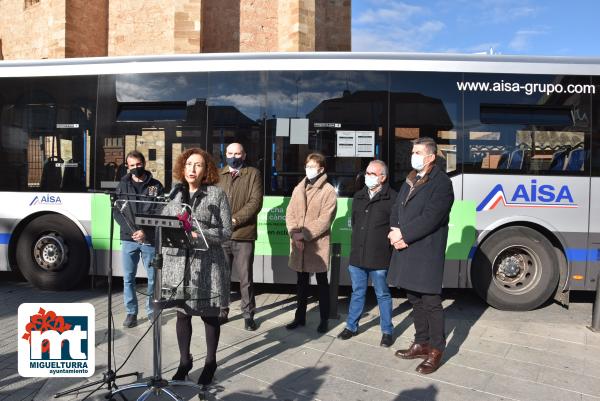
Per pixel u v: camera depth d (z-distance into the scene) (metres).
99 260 6.50
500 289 6.01
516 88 6.01
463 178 5.98
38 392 3.60
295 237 4.92
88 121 6.47
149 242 3.71
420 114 6.05
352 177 6.06
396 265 4.22
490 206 5.96
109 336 3.44
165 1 15.84
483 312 6.02
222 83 6.26
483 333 5.18
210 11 15.48
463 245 5.98
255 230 5.13
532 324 5.53
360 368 4.15
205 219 3.46
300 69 6.16
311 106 6.14
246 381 3.84
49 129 6.56
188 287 3.31
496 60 6.06
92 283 6.48
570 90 5.99
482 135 6.00
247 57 6.28
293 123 6.14
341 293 6.82
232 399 3.52
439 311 4.08
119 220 4.93
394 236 4.10
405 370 4.12
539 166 5.95
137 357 4.33
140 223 3.11
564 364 4.33
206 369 3.60
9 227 6.64
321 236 4.97
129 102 6.40
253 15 15.84
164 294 3.23
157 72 6.36
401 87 6.08
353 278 4.84
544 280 5.97
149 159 6.35
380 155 6.06
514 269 6.07
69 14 15.56
